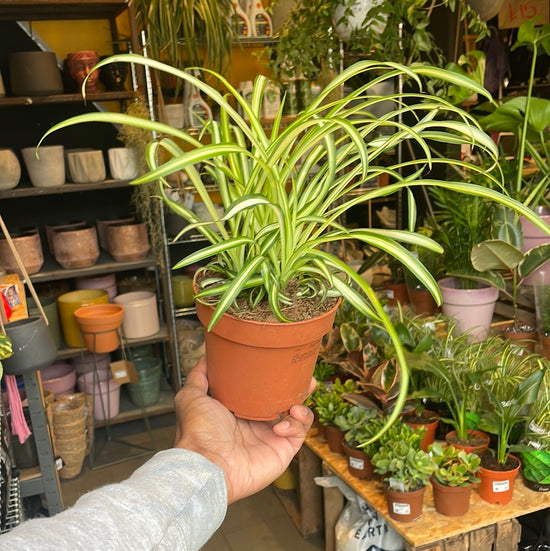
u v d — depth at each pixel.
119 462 3.23
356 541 1.92
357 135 0.66
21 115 3.44
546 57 4.44
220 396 0.89
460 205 2.24
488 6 2.65
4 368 1.73
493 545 1.71
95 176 3.10
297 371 0.87
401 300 2.86
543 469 1.72
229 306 0.79
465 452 1.80
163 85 3.42
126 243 3.23
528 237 2.24
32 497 2.45
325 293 0.87
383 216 3.79
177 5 3.00
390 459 1.69
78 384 3.38
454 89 2.50
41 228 3.62
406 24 3.09
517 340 2.26
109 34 3.55
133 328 3.39
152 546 0.50
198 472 0.61
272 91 2.77
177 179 3.27
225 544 2.50
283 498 2.69
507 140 3.65
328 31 2.63
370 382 1.92
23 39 3.33
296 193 0.88
